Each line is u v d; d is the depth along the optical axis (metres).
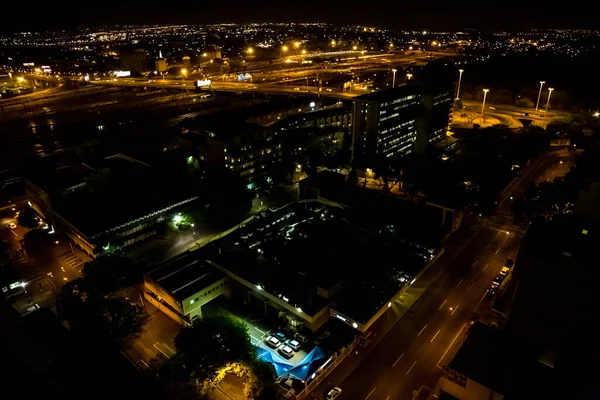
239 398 71.56
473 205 128.50
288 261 96.31
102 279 90.12
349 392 71.31
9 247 117.06
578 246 68.25
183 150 160.25
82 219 115.12
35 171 143.12
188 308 85.44
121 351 79.81
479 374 60.81
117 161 155.38
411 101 174.50
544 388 56.62
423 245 102.12
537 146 174.00
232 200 133.62
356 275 90.94
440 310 89.88
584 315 61.53
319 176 136.25
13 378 20.88
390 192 145.25
